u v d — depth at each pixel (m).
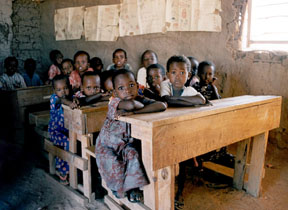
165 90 2.38
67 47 5.80
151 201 1.85
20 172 3.29
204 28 4.00
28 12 6.09
